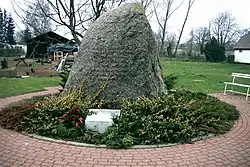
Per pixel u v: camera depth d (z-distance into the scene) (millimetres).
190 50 46031
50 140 4902
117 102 6527
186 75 19219
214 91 11867
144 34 7047
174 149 4656
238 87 13555
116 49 6805
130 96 6594
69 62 23953
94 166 3967
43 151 4457
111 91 6637
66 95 6727
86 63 6973
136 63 6773
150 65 7035
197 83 14727
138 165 4031
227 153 4535
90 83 6781
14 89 10945
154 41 7477
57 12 11852
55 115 5668
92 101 6484
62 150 4516
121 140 4770
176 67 27562
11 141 4863
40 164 3996
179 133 5035
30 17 14758
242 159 4309
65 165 3979
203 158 4320
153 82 6988
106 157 4281
